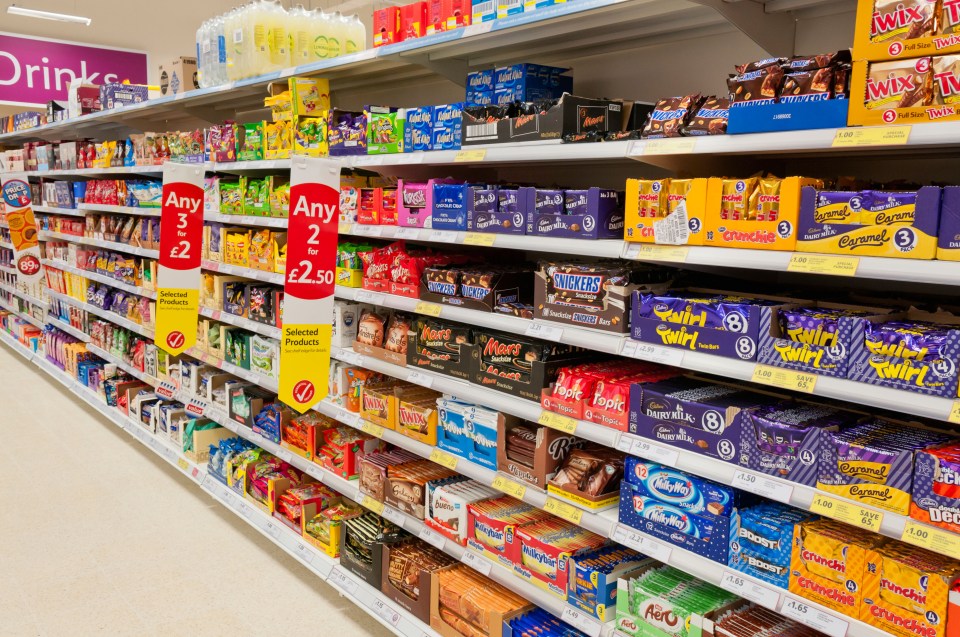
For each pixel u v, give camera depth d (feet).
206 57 14.19
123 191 18.01
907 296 7.19
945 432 6.00
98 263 20.53
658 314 6.95
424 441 10.05
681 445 6.91
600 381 7.63
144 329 17.74
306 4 29.94
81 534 13.34
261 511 13.32
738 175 7.71
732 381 7.69
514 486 8.57
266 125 12.55
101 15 29.60
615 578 7.72
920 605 5.35
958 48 4.96
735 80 6.19
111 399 19.86
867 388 5.53
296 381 9.21
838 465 5.74
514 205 8.38
